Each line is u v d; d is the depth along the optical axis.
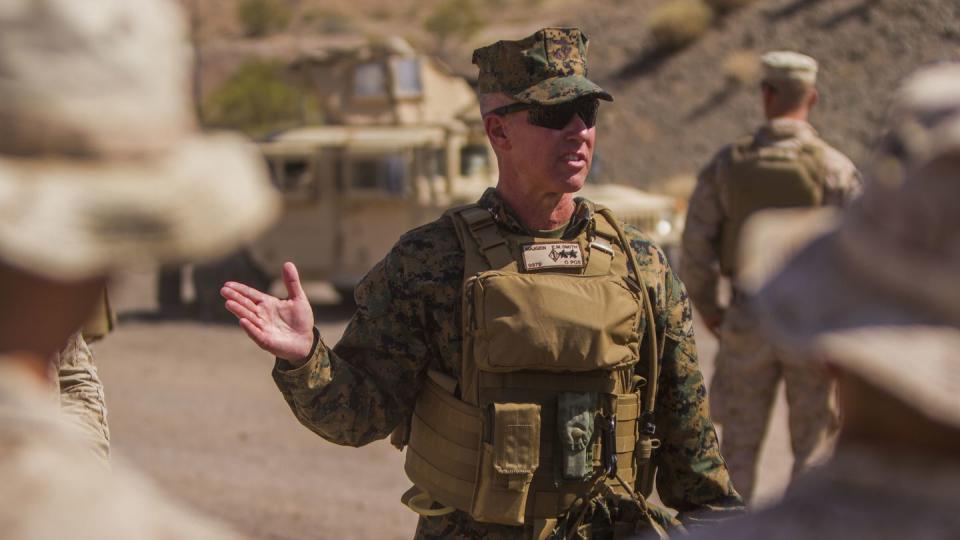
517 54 3.60
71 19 1.35
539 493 3.44
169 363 12.36
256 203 1.49
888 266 1.42
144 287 18.56
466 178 15.52
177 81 1.46
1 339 1.41
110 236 1.38
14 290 1.39
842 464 1.52
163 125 1.43
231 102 39.47
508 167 3.64
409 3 69.19
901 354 1.40
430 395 3.56
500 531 3.47
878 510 1.47
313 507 7.71
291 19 67.19
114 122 1.38
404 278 3.55
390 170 14.87
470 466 3.45
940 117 1.37
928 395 1.38
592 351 3.38
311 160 15.22
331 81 16.12
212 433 9.55
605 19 33.66
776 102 6.16
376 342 3.55
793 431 6.08
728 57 29.48
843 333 1.45
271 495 7.95
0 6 1.33
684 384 3.63
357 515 7.58
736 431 6.22
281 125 39.12
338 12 68.31
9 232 1.33
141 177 1.41
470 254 3.54
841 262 1.51
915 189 1.38
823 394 5.97
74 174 1.37
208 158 1.48
